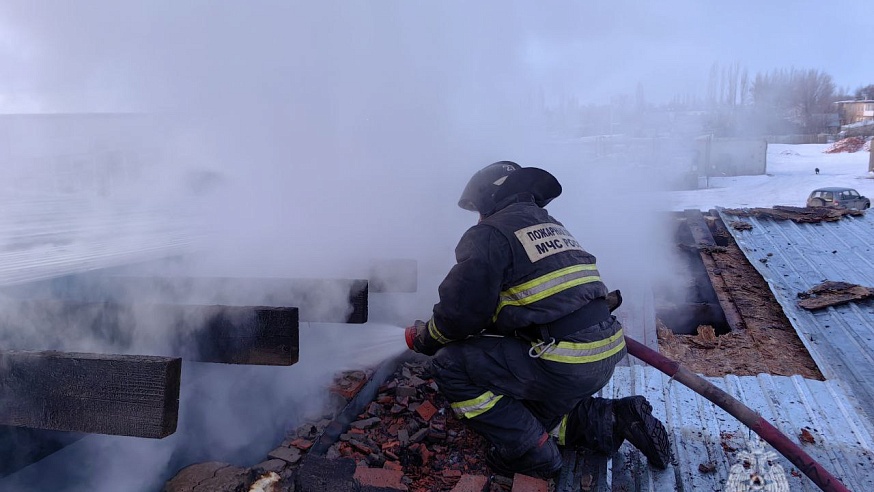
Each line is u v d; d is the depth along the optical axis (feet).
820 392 9.63
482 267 7.04
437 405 9.32
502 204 7.85
